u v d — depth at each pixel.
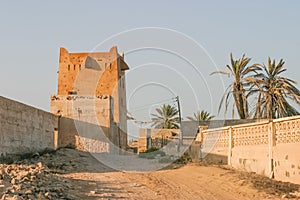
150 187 14.01
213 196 12.63
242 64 30.30
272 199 12.02
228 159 20.41
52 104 29.50
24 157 20.39
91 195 11.75
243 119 28.64
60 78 35.62
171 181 15.70
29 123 21.48
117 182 14.84
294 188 13.30
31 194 10.52
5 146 18.50
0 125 18.05
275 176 15.29
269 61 29.02
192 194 12.93
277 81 28.55
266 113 28.27
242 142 19.00
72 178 15.16
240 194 12.86
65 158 21.83
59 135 28.92
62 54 35.84
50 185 12.32
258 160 16.92
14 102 19.59
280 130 15.27
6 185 10.74
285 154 14.71
